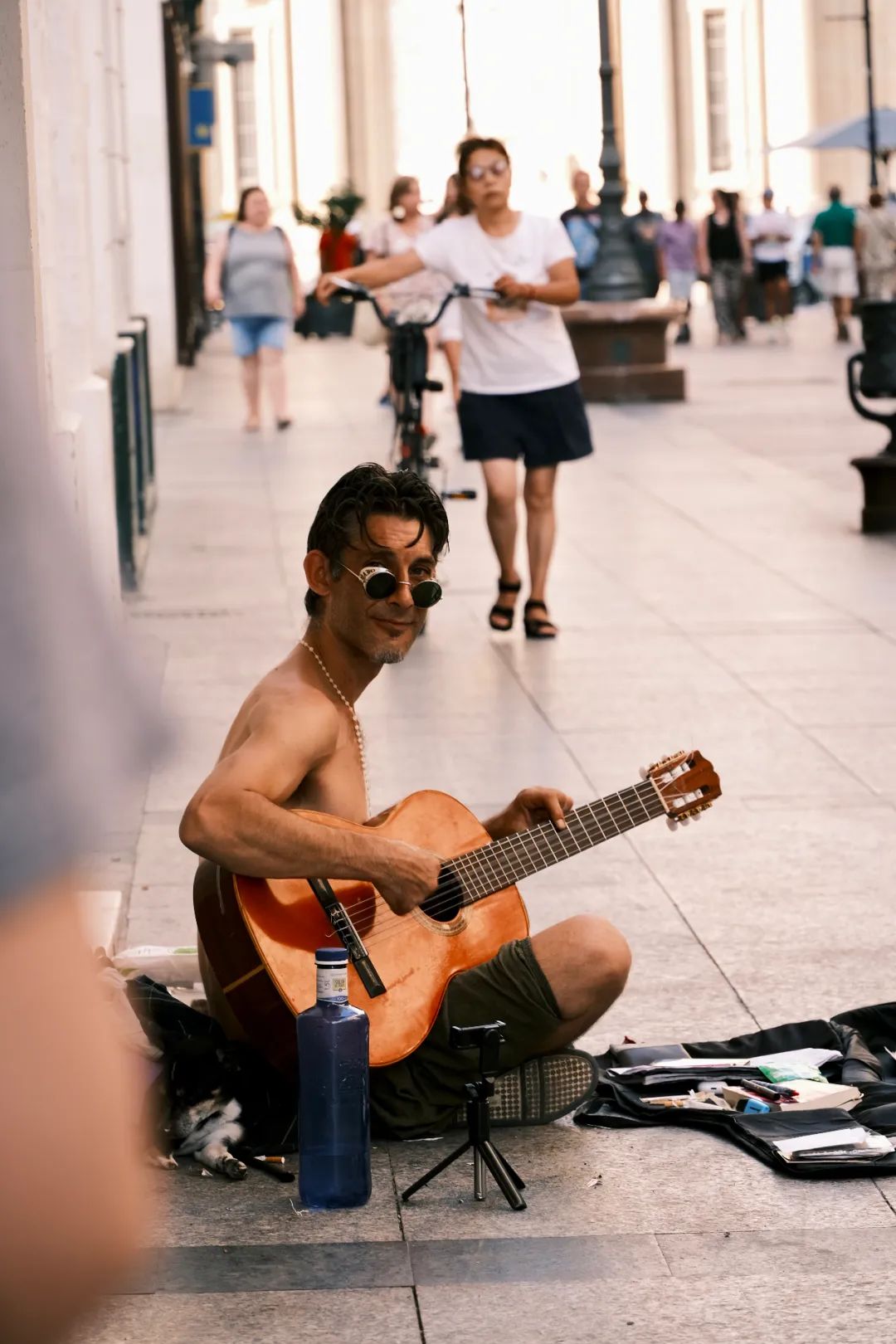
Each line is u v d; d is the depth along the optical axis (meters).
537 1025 4.19
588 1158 4.12
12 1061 1.13
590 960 4.16
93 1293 1.17
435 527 4.21
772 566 11.55
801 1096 4.32
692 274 29.97
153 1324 3.36
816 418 18.59
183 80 26.08
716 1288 3.51
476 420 9.52
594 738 7.86
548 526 9.70
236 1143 4.07
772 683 8.76
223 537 12.68
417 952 4.17
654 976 5.29
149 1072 4.08
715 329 34.22
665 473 15.34
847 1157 4.04
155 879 6.13
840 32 47.34
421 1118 4.21
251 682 8.80
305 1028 3.86
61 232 8.66
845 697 8.49
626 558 11.91
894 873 6.18
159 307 19.84
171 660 9.23
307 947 4.05
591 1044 4.81
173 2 23.31
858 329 31.78
